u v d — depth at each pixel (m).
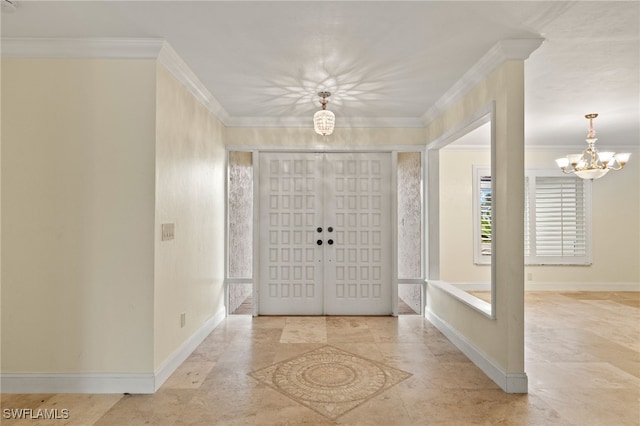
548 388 2.68
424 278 4.72
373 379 2.81
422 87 3.47
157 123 2.66
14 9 2.20
